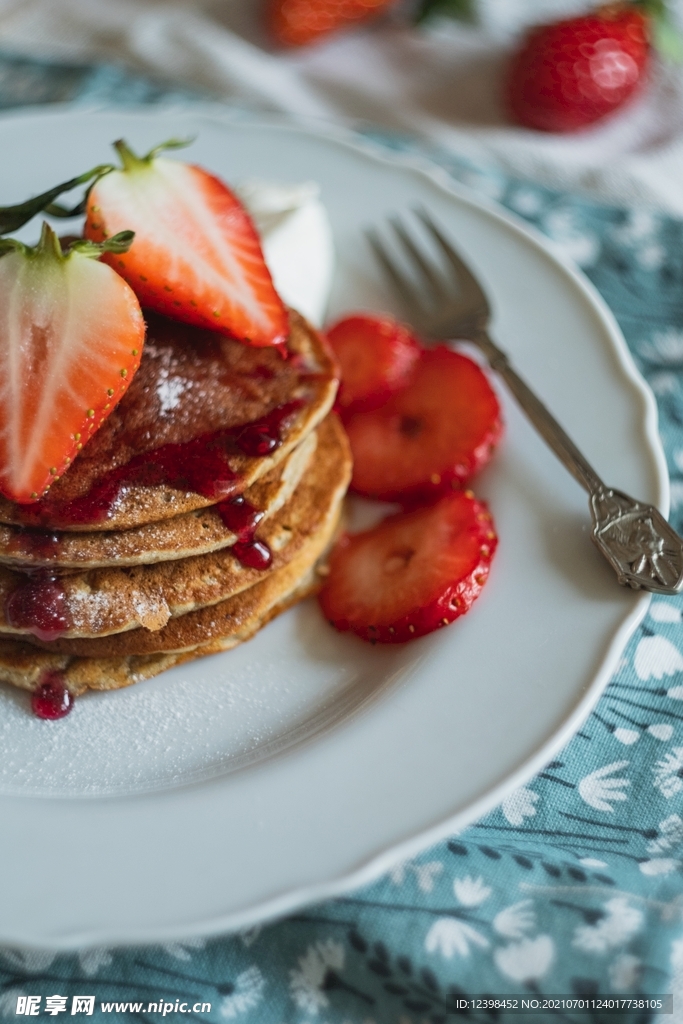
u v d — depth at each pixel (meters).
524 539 0.33
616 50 0.45
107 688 0.33
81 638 0.32
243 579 0.32
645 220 0.42
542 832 0.31
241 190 0.39
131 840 0.30
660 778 0.31
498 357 0.36
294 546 0.33
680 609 0.34
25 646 0.33
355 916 0.30
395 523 0.34
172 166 0.33
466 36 0.49
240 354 0.33
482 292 0.38
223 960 0.30
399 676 0.32
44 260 0.30
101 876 0.29
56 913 0.29
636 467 0.34
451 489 0.35
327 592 0.34
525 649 0.32
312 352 0.34
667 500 0.33
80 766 0.32
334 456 0.35
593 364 0.36
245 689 0.33
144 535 0.31
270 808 0.30
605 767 0.32
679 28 0.48
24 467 0.30
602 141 0.47
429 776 0.30
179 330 0.33
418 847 0.29
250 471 0.31
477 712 0.31
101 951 0.30
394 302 0.39
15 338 0.30
